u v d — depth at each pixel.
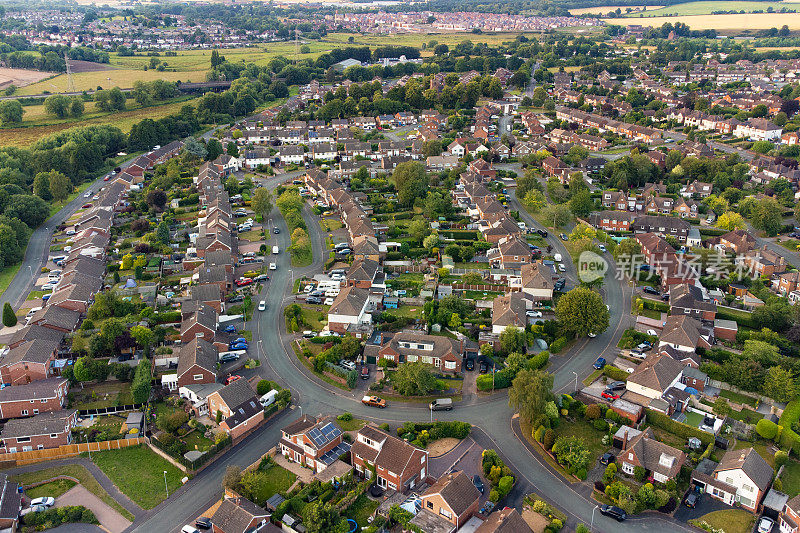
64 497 102.31
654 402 121.00
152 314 152.88
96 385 131.38
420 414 123.19
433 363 136.88
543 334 148.88
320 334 148.88
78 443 113.94
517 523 90.00
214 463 110.25
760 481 99.50
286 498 99.88
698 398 127.31
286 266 187.25
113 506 100.62
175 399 126.38
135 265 181.75
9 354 132.50
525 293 163.75
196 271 176.38
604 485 103.69
